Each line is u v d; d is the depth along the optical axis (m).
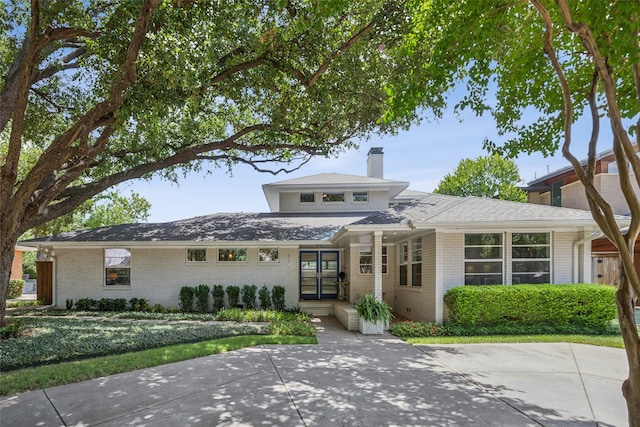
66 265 15.18
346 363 6.92
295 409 4.74
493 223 10.23
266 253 15.33
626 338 3.19
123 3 7.18
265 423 4.33
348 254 15.49
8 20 9.58
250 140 15.01
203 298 14.70
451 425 4.30
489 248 10.98
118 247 14.92
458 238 10.96
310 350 7.96
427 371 6.43
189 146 14.11
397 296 14.71
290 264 15.20
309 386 5.61
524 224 10.26
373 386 5.62
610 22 3.19
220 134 14.88
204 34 7.68
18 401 4.98
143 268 15.16
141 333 9.20
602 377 6.12
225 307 14.91
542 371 6.44
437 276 10.72
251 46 8.23
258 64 8.81
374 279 11.05
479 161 28.70
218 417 4.49
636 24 3.00
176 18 7.32
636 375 3.11
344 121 12.06
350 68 9.23
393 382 5.82
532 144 5.50
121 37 7.45
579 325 9.94
